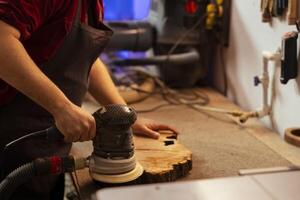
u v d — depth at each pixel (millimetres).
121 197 584
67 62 1011
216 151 1203
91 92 1211
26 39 920
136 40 1940
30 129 1003
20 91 915
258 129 1396
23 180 878
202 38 1878
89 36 1033
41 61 976
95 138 924
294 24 1229
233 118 1498
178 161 1032
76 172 1014
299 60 1229
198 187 615
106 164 923
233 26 1681
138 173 952
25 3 847
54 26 961
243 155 1174
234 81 1704
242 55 1612
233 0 1668
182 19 1872
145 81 1868
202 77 1931
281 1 1269
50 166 881
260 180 642
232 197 596
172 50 1921
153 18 2031
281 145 1253
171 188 609
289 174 662
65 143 1061
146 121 1241
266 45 1417
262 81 1398
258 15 1458
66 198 1070
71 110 873
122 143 922
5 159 996
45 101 856
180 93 1844
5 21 827
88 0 1073
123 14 2109
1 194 857
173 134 1213
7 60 822
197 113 1567
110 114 898
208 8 1786
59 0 934
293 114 1279
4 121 999
